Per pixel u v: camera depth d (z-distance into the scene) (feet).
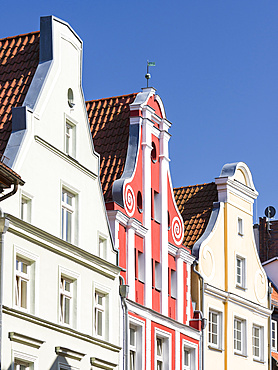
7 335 91.81
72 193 106.42
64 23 106.63
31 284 97.09
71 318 103.65
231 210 143.13
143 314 117.39
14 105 102.42
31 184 97.91
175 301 126.93
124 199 116.47
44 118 101.30
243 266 144.87
